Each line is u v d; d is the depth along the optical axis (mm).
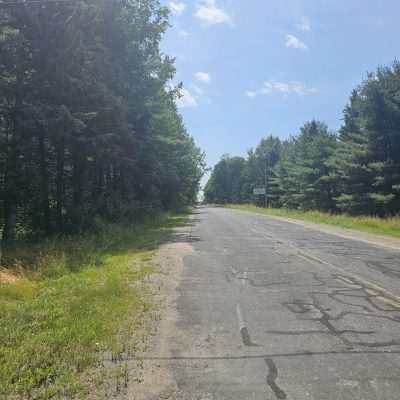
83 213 16188
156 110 24797
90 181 22672
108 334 4875
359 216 28766
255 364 4059
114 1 19438
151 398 3402
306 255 11578
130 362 4117
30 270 8688
